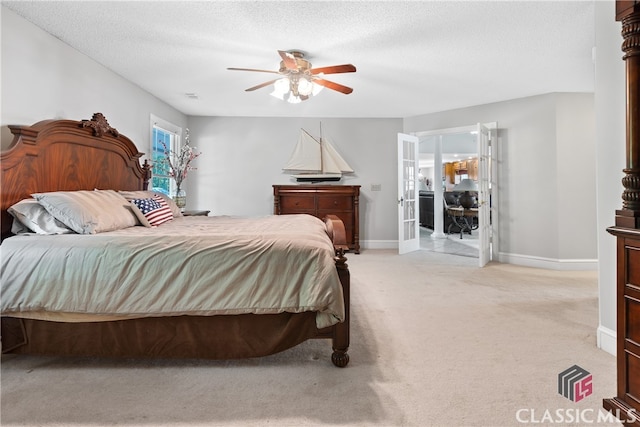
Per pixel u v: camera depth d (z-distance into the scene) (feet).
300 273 5.77
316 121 19.06
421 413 4.82
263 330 5.97
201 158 18.61
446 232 28.78
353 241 17.93
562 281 12.23
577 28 8.80
